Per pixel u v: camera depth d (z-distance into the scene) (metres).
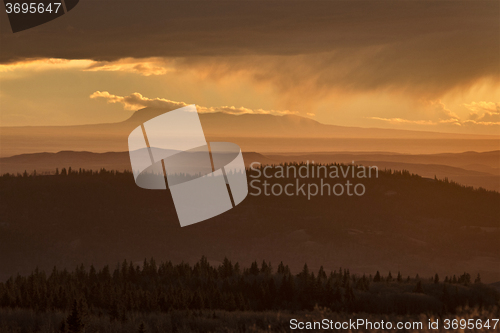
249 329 32.25
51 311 42.47
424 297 52.88
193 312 43.62
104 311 46.91
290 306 56.94
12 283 60.19
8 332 33.44
